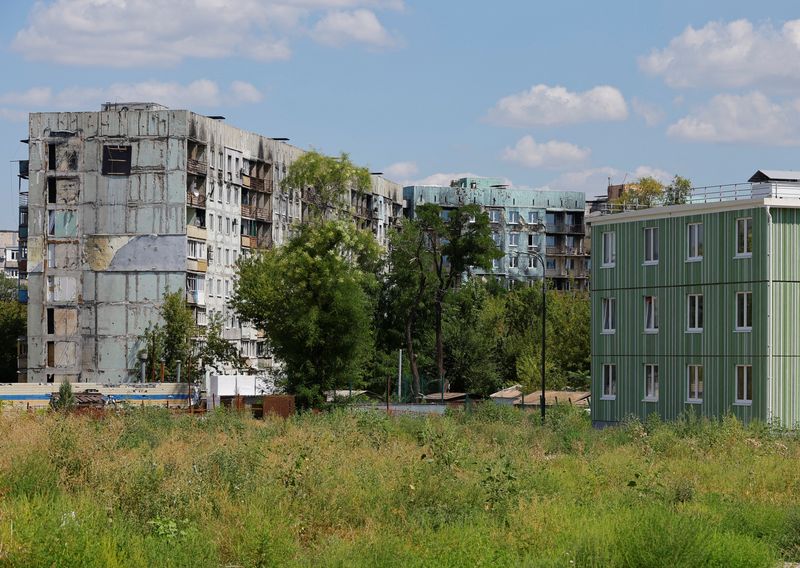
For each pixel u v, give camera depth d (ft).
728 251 214.07
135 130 421.18
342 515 89.76
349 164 352.69
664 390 225.35
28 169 425.28
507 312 473.67
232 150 457.27
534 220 653.71
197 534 74.79
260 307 382.01
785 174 222.69
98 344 417.49
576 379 371.15
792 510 95.71
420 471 103.60
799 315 209.56
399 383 386.52
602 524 83.15
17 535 66.95
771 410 205.77
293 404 298.97
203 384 366.22
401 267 423.64
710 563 75.46
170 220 418.51
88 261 420.36
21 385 335.47
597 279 240.12
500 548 78.48
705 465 134.51
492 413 247.70
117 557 67.77
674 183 472.44
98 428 150.51
